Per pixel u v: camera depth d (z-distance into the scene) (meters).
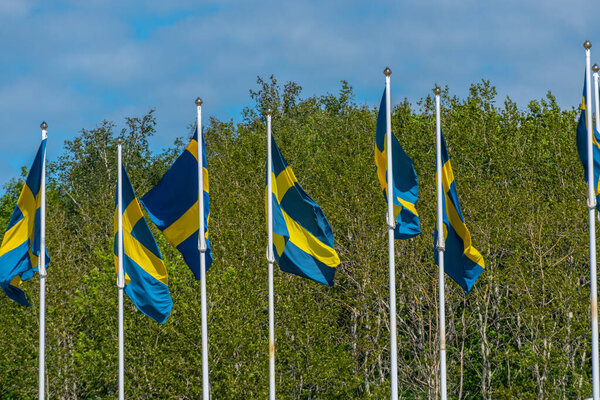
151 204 65.75
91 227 131.75
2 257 69.19
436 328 101.88
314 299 109.31
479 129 124.12
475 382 112.56
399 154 64.50
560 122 126.50
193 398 97.75
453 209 63.53
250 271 106.06
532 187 111.00
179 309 98.00
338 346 105.56
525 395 92.19
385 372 112.06
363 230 108.19
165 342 99.62
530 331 101.62
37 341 108.75
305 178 129.25
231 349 95.31
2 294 116.00
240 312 98.75
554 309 96.88
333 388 100.00
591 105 60.41
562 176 114.88
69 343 114.00
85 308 110.12
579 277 105.31
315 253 63.03
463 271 63.47
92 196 168.12
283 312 102.31
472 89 134.50
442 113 134.25
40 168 69.00
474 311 109.00
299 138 152.00
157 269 66.06
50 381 107.94
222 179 128.50
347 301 107.06
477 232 102.12
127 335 99.75
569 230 100.31
